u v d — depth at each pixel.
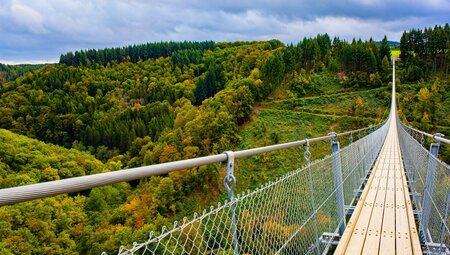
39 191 0.73
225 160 1.48
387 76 67.00
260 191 1.70
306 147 2.59
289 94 63.12
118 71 107.06
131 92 90.88
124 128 62.59
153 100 86.44
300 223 2.31
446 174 3.02
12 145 38.34
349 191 4.89
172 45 125.88
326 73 72.25
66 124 73.31
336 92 64.88
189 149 41.19
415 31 81.38
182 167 1.20
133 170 0.99
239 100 53.75
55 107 77.38
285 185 2.06
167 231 1.04
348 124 51.84
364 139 7.50
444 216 3.05
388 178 7.42
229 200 1.46
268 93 62.44
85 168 43.91
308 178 2.58
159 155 44.12
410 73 68.56
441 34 75.94
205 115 46.03
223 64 94.62
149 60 115.38
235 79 73.25
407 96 61.06
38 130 72.50
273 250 1.83
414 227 4.14
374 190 6.22
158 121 63.78
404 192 6.04
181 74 103.44
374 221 4.38
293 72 70.25
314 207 2.63
